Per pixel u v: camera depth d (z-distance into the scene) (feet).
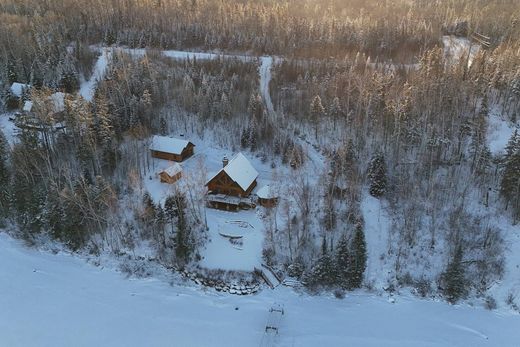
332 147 330.95
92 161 297.33
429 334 208.85
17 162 277.23
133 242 260.01
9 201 273.95
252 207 278.87
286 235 256.93
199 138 366.22
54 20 558.15
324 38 512.63
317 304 226.38
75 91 406.00
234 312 222.69
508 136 330.34
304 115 369.09
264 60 498.28
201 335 209.26
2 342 206.69
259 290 234.79
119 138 335.47
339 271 231.09
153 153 334.44
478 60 397.39
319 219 266.16
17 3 622.95
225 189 282.15
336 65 425.69
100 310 223.92
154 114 371.56
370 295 231.50
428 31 525.75
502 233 256.32
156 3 627.05
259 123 353.31
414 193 276.21
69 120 309.01
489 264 240.94
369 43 501.15
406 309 223.71
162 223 251.19
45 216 263.49
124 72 395.55
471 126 318.04
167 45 539.29
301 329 211.61
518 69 363.76
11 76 430.20
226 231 261.44
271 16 569.64
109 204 258.98
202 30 553.64
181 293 234.17
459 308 224.33
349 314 220.64
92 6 600.80
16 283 239.50
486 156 285.23
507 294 228.22
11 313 221.87
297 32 530.68
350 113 339.98
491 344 203.92
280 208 269.85
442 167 302.86
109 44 550.77
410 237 255.09
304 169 312.71
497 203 274.57
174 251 249.34
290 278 239.30
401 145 308.81
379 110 336.49
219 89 390.63
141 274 245.65
